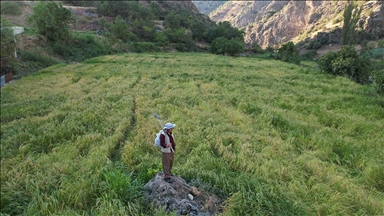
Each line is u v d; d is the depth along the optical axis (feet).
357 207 25.67
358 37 277.64
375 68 120.67
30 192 28.81
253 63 152.76
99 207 24.98
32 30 168.45
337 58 101.65
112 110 56.44
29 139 42.68
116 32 232.53
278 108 57.26
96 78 97.04
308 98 64.49
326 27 375.86
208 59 167.84
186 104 59.77
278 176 30.78
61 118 52.85
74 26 237.45
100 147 37.73
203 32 320.09
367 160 33.68
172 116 50.49
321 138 40.52
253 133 43.37
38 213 24.82
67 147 38.93
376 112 53.16
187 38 272.92
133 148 37.78
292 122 47.85
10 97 71.26
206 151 36.11
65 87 81.56
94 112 54.13
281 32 540.52
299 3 529.86
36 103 64.03
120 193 26.37
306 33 433.07
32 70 117.19
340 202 25.99
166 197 24.89
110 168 31.01
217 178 29.55
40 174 31.40
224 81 86.63
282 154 35.96
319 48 327.67
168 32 277.64
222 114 54.08
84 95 70.69
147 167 32.58
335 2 443.73
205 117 51.11
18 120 52.54
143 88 77.87
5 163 34.91
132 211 24.38
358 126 45.83
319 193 27.66
